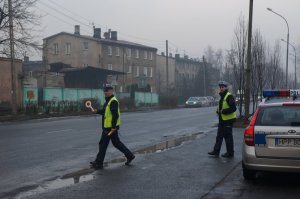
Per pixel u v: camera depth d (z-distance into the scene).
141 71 78.56
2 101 33.53
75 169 9.84
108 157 11.52
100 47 68.69
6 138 16.34
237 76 25.30
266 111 8.16
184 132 18.98
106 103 10.03
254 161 7.89
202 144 14.16
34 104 34.88
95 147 13.69
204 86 80.62
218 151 11.58
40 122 26.59
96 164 9.88
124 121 26.44
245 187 7.91
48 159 11.28
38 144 14.45
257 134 7.91
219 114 11.47
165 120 27.61
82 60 69.19
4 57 33.88
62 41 70.38
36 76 55.75
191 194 7.38
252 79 24.98
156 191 7.59
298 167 7.64
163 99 58.38
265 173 9.19
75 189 7.79
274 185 8.08
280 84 41.69
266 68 31.95
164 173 9.20
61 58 70.50
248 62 21.22
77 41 69.50
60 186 8.06
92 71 55.88
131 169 9.67
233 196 7.25
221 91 11.38
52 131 19.41
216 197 7.18
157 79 86.94
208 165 10.14
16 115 30.58
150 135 17.62
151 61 81.31
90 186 8.01
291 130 7.70
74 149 13.21
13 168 9.98
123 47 73.75
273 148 7.77
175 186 7.98
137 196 7.24
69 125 23.30
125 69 74.12
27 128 21.33
